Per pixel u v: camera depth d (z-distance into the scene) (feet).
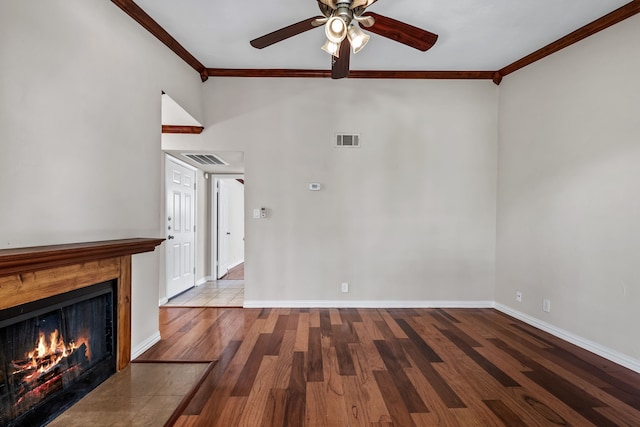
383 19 6.82
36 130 5.24
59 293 5.48
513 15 8.38
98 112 6.69
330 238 12.32
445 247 12.45
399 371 7.34
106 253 5.79
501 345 8.86
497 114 12.41
